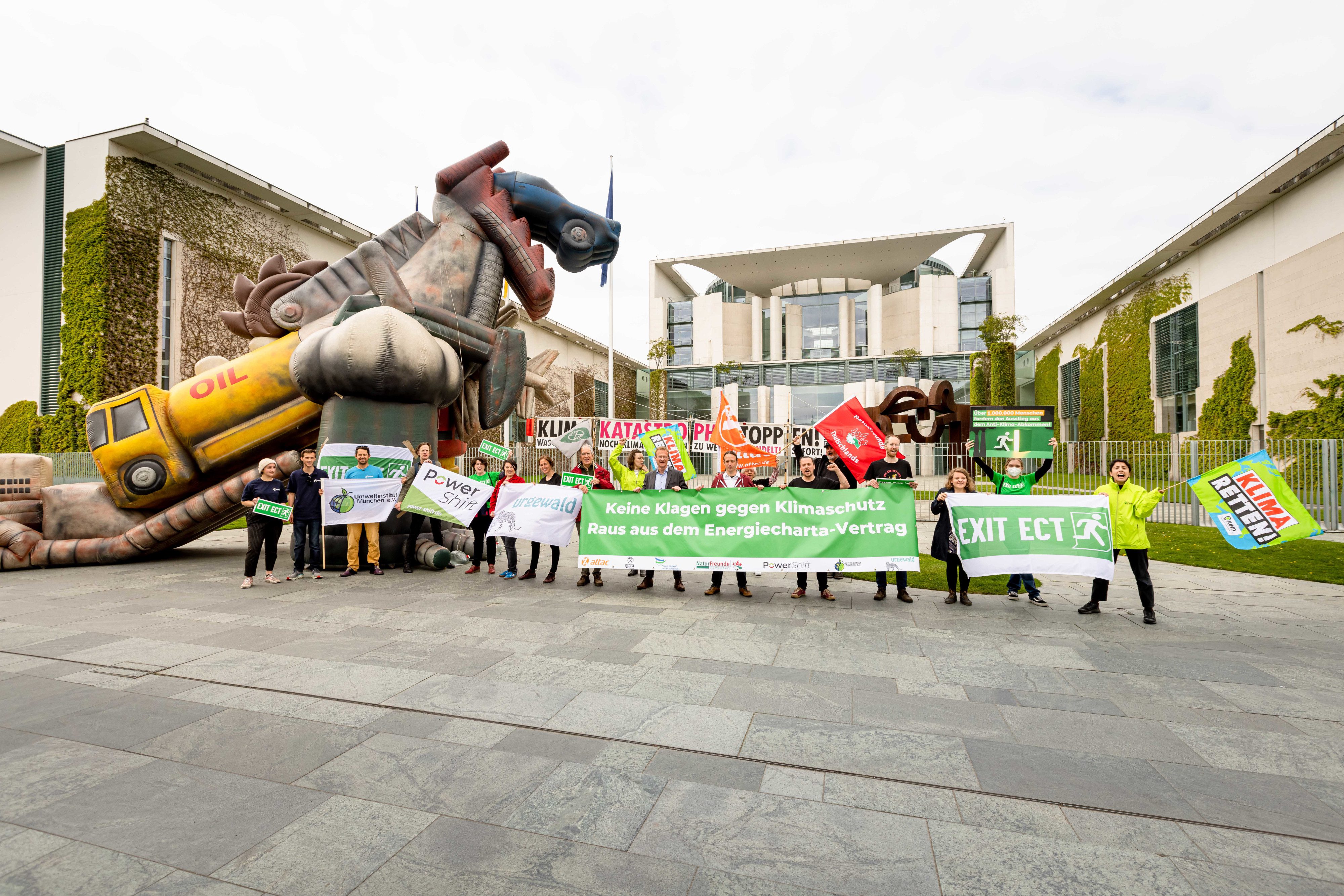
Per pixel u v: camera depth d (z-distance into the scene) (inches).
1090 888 92.1
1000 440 673.6
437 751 135.3
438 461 430.9
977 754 135.9
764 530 293.1
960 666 193.8
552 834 105.1
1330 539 497.0
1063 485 743.1
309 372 355.9
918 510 710.5
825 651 208.5
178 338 991.6
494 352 433.4
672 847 101.8
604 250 470.3
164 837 103.6
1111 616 261.0
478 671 186.5
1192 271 1266.0
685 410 2145.7
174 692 168.7
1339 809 114.4
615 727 147.9
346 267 415.8
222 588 316.8
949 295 2356.1
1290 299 990.4
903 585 287.7
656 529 303.0
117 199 926.4
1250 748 138.8
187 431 395.9
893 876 94.9
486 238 440.5
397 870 95.5
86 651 205.5
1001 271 2311.8
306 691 169.5
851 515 288.7
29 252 960.3
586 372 2154.3
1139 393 1457.9
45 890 90.0
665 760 132.0
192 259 1016.9
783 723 150.9
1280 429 1002.7
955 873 95.5
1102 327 1660.9
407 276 409.7
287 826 107.1
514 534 335.0
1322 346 930.7
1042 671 188.9
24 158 967.0
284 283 419.2
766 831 106.8
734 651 208.7
